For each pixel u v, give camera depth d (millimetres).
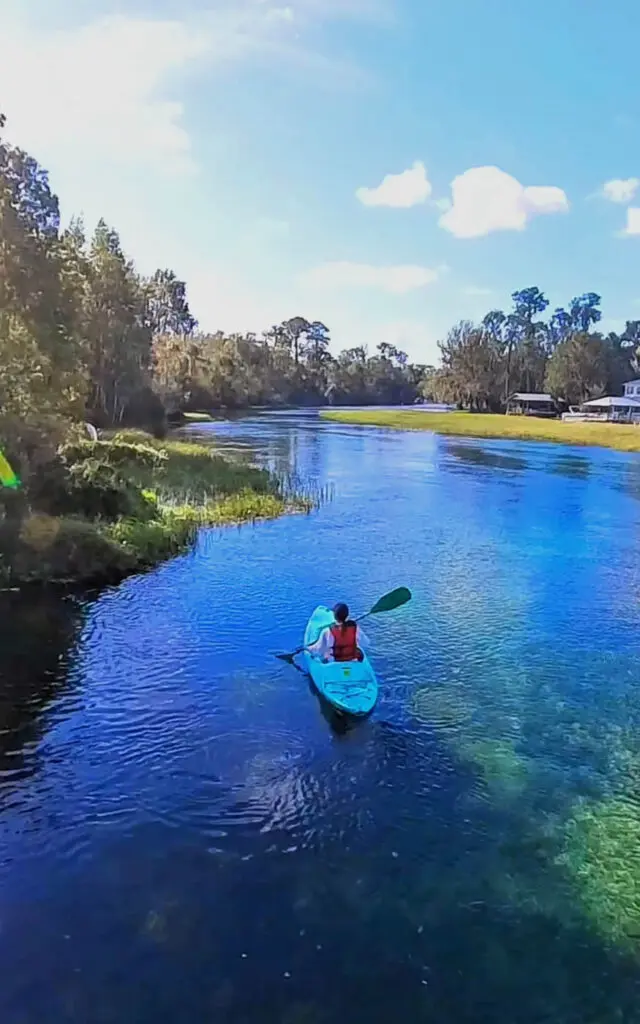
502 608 15414
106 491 20188
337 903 6613
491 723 10266
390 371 150125
